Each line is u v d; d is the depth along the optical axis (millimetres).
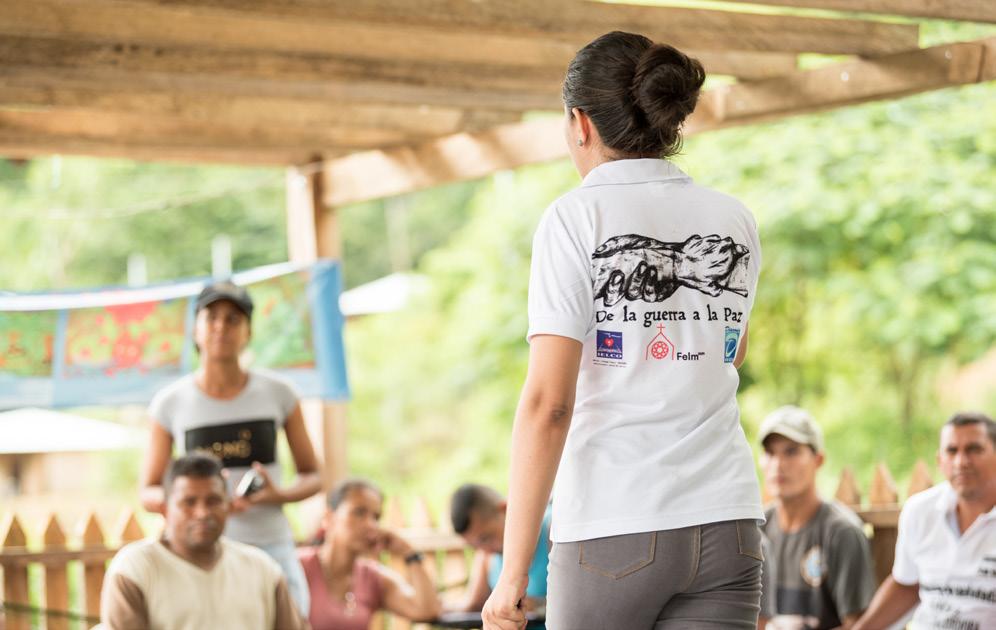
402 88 5883
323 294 6961
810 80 5414
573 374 2561
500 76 5836
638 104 2645
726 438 2629
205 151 7070
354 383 18266
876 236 11031
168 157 6965
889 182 10727
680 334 2605
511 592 2535
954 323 11070
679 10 4840
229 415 5547
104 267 20516
